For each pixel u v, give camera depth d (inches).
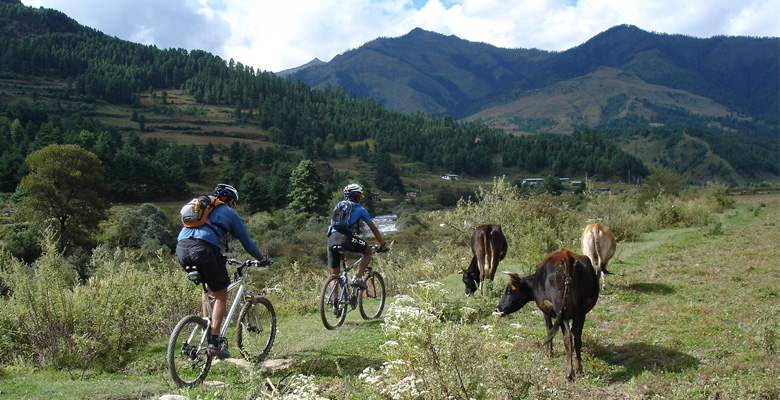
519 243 547.5
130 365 225.3
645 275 431.5
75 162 1942.7
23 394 172.6
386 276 504.1
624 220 781.9
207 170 5280.5
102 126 6102.4
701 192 1472.7
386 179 6023.6
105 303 256.4
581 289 212.1
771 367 206.8
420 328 174.9
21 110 5802.2
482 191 718.5
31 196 1854.1
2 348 230.2
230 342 261.4
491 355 184.4
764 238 624.1
